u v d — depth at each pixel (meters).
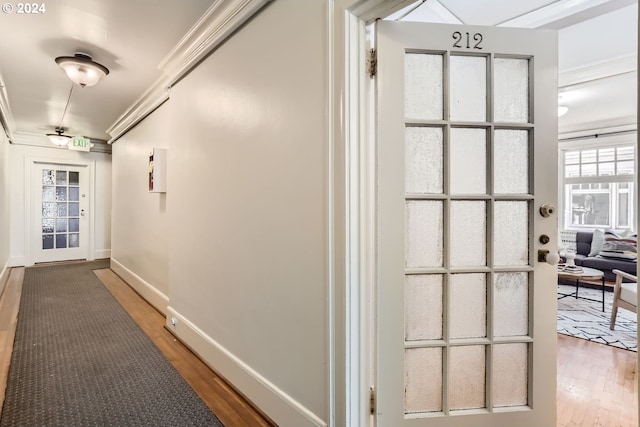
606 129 4.96
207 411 1.67
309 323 1.39
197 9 1.94
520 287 1.49
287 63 1.51
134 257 4.12
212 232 2.12
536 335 1.47
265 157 1.65
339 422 1.27
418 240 1.44
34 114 4.17
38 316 3.07
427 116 1.43
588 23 2.26
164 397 1.79
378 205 1.36
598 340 2.64
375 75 1.34
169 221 2.80
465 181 1.47
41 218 5.69
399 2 1.14
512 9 1.99
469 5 1.93
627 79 3.15
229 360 1.92
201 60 2.24
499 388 1.48
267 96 1.63
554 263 1.45
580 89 3.48
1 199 4.15
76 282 4.44
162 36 2.26
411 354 1.43
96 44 2.37
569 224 5.44
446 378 1.43
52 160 5.70
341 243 1.25
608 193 5.04
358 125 1.26
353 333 1.26
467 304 1.47
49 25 2.13
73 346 2.43
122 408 1.68
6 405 1.68
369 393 1.34
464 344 1.45
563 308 3.51
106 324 2.90
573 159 5.38
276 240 1.58
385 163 1.36
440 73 1.44
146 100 3.35
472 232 1.48
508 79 1.47
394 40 1.35
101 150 6.18
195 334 2.31
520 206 1.49
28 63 2.70
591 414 1.67
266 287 1.64
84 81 2.64
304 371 1.42
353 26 1.25
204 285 2.23
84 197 6.11
